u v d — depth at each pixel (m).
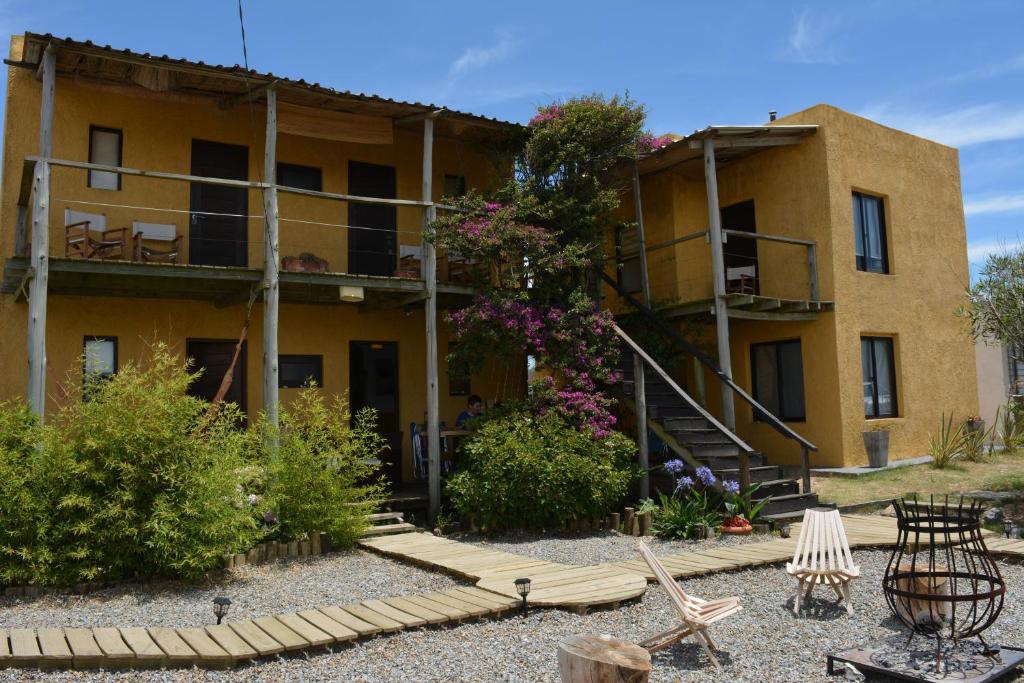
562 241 12.84
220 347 12.33
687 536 10.07
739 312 13.59
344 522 9.52
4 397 10.73
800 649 5.90
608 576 7.65
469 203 12.15
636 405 12.16
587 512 10.65
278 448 9.55
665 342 14.58
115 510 7.42
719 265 13.40
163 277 10.23
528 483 10.41
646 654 4.32
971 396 17.14
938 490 12.73
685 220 15.85
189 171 12.16
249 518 8.19
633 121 12.81
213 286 11.12
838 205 14.55
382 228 13.82
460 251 11.74
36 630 5.90
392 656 5.61
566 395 11.59
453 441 13.15
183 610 6.95
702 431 12.27
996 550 8.84
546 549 9.69
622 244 16.62
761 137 14.26
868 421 14.75
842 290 14.48
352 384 13.37
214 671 5.31
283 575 8.34
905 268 15.98
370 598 7.39
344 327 13.28
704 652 5.85
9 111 10.99
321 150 13.34
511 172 13.71
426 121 11.93
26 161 9.13
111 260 10.10
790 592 7.56
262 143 12.77
